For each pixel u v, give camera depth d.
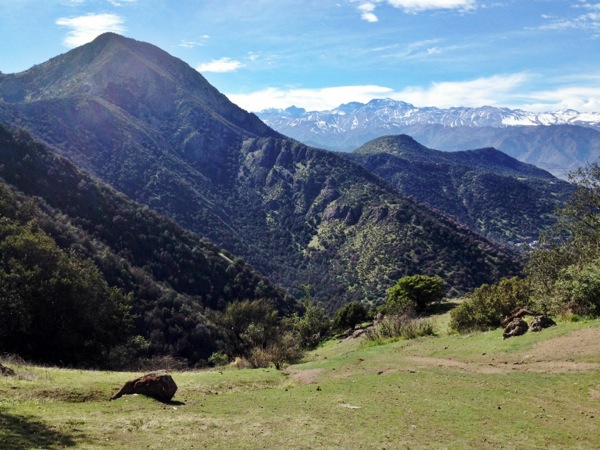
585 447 10.12
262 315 51.06
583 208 32.62
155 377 15.53
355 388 17.45
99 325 41.41
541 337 21.47
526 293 30.08
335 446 10.36
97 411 12.90
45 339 36.31
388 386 17.22
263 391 18.28
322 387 18.20
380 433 11.41
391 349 27.72
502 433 11.16
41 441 9.28
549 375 16.08
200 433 11.22
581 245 31.44
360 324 54.50
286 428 11.99
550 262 30.88
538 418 12.18
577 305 24.06
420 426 11.95
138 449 9.45
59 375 18.23
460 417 12.61
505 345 21.94
